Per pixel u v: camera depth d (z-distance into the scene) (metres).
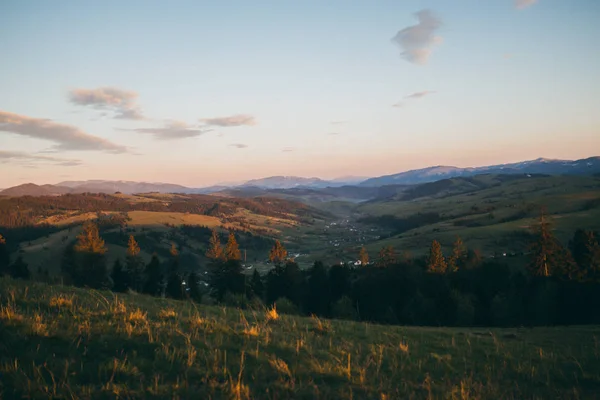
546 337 20.50
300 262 159.88
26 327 8.94
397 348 13.12
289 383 8.21
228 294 43.09
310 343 12.05
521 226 149.25
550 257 58.25
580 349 16.22
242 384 7.72
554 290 51.06
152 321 11.66
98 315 11.32
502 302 51.72
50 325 9.51
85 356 8.31
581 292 51.69
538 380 10.78
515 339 19.19
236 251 67.44
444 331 20.62
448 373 10.78
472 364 12.05
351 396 7.94
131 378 7.60
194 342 10.13
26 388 6.60
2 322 8.99
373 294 61.22
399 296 60.12
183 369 8.27
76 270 68.31
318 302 62.78
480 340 17.16
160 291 67.69
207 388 7.52
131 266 75.56
